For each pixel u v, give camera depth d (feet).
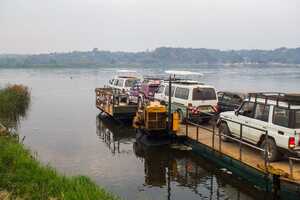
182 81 62.85
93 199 24.93
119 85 87.76
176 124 49.21
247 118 38.75
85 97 132.46
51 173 29.96
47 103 112.16
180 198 33.47
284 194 30.68
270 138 34.91
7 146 35.47
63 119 79.51
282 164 34.01
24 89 110.52
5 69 602.44
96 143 55.42
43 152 49.67
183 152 47.44
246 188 35.47
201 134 48.93
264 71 448.24
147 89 71.26
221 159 39.88
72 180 28.86
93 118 80.79
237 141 40.09
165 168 42.06
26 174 28.71
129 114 67.10
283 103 33.55
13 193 25.49
